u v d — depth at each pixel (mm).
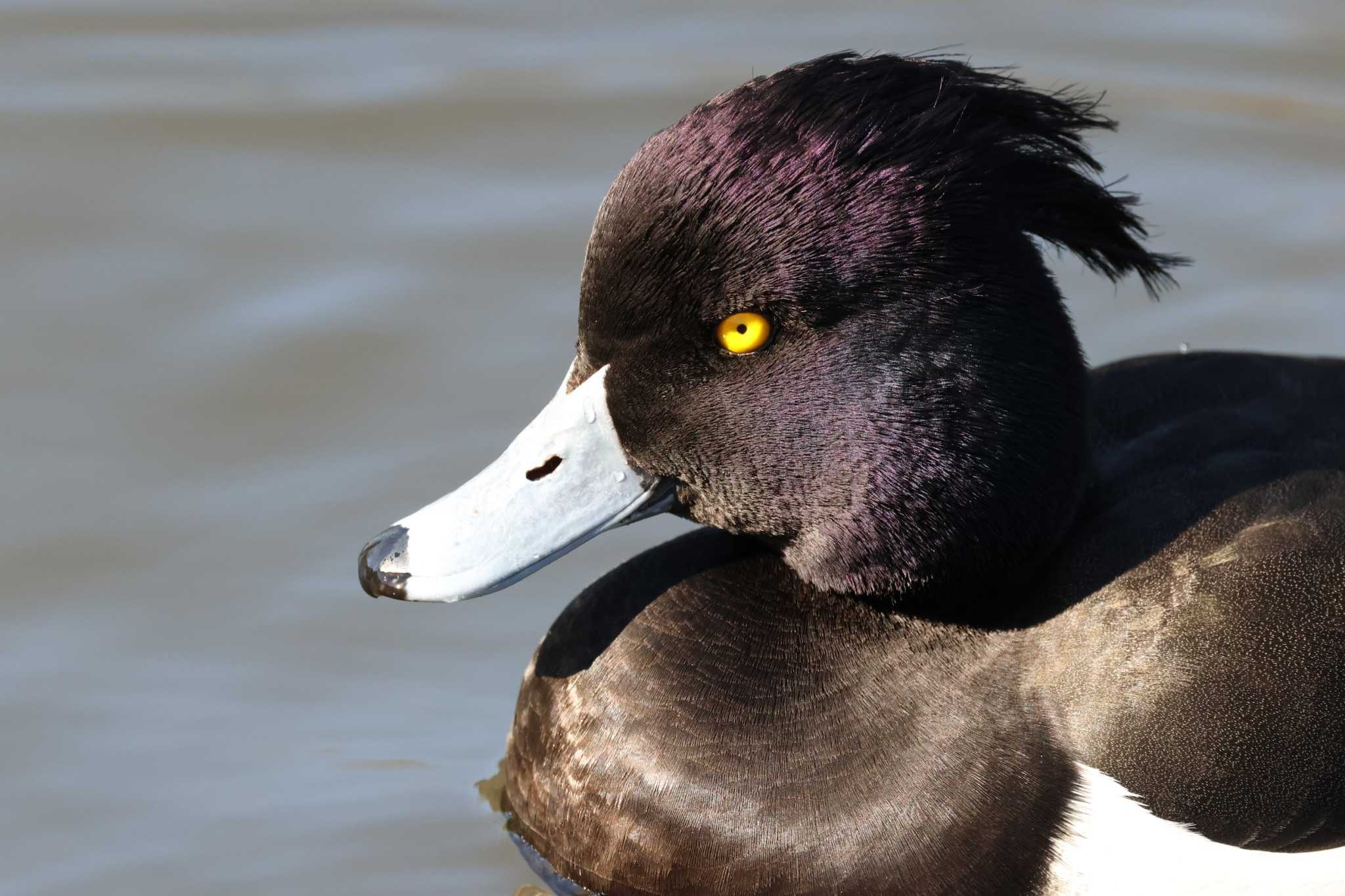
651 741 6195
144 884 6586
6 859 6676
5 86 11016
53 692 7414
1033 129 6074
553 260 9867
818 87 5832
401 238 9984
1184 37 11500
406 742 7273
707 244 5785
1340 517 6133
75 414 8812
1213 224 10164
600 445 6117
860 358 5863
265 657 7641
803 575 6250
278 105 10961
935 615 6211
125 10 11688
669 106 10977
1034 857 5906
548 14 11828
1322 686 5887
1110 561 6145
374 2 11930
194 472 8516
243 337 9289
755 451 6012
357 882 6629
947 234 5789
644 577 6598
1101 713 5895
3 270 9664
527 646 7773
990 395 5871
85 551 8086
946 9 11781
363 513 8297
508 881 6633
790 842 6004
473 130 10828
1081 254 6371
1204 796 5840
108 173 10391
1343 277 9781
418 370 9141
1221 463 6434
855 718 6078
